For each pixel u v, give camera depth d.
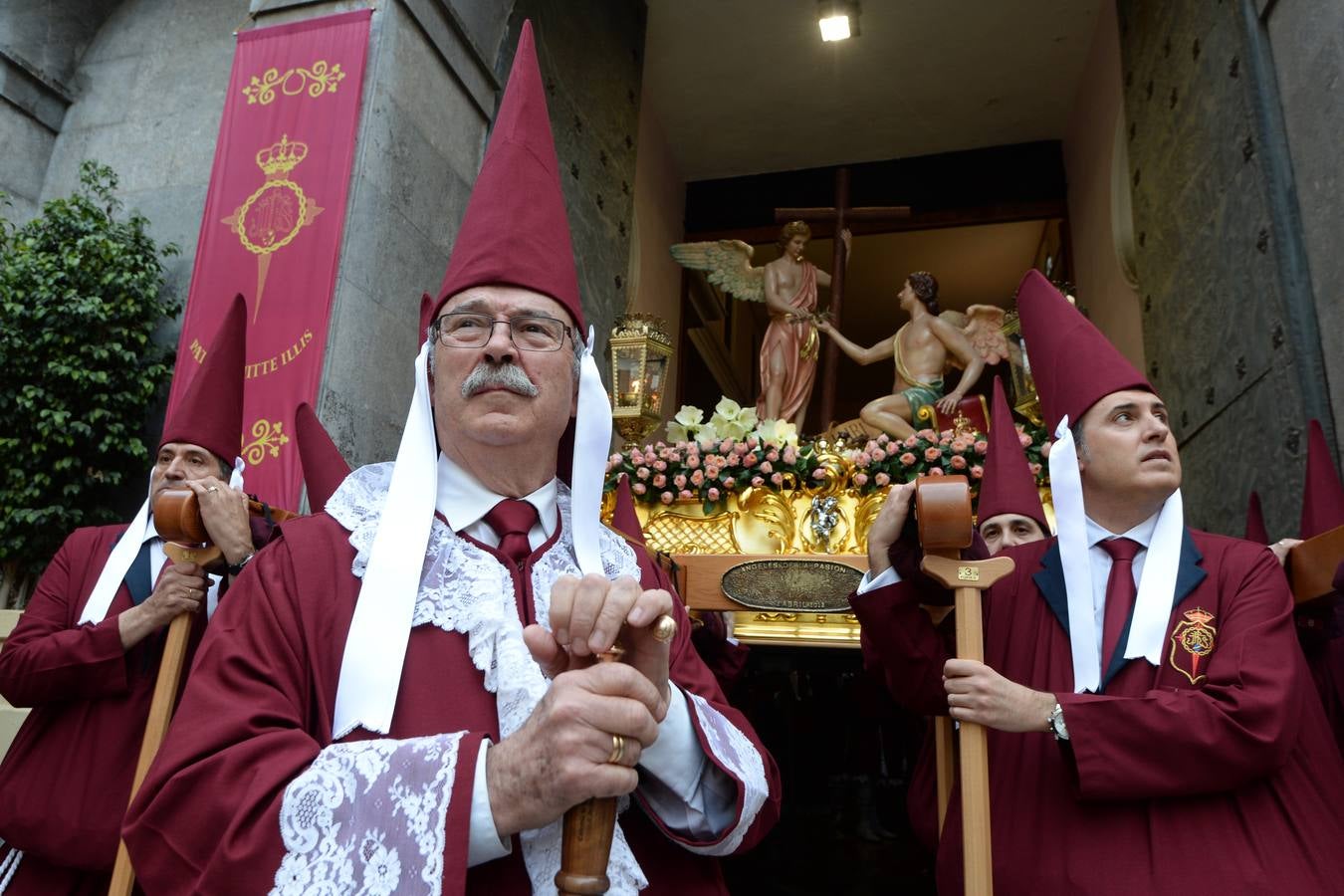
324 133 5.34
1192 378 6.59
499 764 0.89
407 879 0.84
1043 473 3.66
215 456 2.37
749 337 15.56
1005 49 10.88
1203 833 1.47
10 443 5.49
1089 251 10.58
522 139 1.47
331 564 1.15
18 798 1.97
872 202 12.61
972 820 1.44
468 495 1.28
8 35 6.77
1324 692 2.05
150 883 0.91
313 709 1.07
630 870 1.03
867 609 1.78
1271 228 4.92
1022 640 1.81
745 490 3.77
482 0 6.55
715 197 13.13
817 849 4.73
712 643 3.22
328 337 4.89
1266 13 5.08
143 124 6.89
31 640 2.24
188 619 1.79
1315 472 2.60
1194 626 1.67
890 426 6.48
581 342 1.43
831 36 10.32
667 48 11.18
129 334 5.85
